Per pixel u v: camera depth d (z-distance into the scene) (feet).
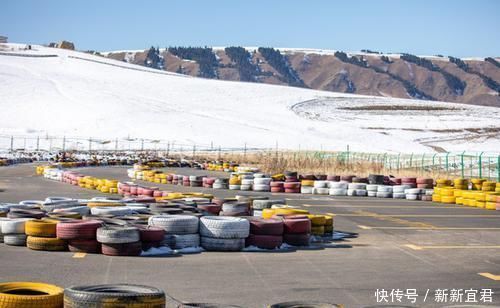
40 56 529.04
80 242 40.98
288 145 291.17
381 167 156.04
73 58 533.55
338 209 75.61
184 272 36.09
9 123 302.25
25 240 42.86
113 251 40.24
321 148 286.46
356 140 320.70
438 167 165.07
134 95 387.96
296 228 46.29
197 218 44.19
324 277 35.96
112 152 233.76
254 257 41.75
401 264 40.68
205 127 313.94
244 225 43.98
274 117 365.61
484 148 312.50
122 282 32.94
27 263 37.04
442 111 445.37
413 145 315.37
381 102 465.88
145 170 125.90
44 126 301.84
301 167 157.48
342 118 386.32
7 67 430.20
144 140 279.90
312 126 345.31
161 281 33.53
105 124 305.53
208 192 97.81
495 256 44.65
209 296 30.60
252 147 279.90
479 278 36.83
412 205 84.02
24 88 366.22
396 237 53.11
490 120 409.28
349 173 142.20
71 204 55.57
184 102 386.11
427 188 99.40
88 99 354.33
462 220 66.90
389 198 94.79
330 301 30.32
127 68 537.65
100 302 22.72
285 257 42.11
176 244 43.04
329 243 48.96
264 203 60.03
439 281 35.73
